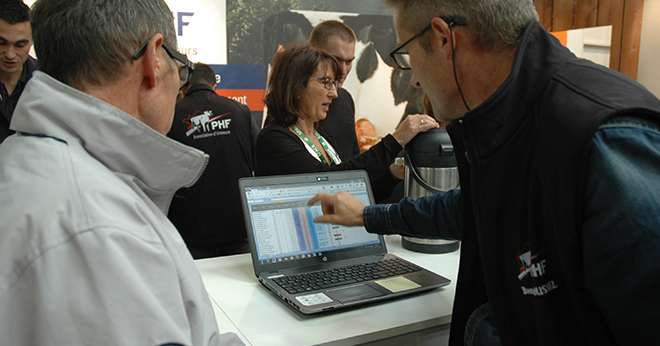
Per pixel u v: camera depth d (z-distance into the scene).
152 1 0.69
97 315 0.52
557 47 0.75
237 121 2.15
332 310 1.09
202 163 0.71
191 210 2.09
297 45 1.87
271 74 1.88
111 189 0.59
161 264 0.59
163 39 0.70
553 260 0.70
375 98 3.58
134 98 0.68
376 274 1.27
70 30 0.64
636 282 0.57
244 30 3.28
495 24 0.75
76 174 0.58
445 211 1.18
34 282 0.52
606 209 0.58
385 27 3.56
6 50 1.95
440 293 1.20
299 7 3.42
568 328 0.70
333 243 1.38
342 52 2.30
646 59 3.69
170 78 0.72
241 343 0.85
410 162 1.54
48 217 0.54
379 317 1.07
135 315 0.54
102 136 0.63
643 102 0.63
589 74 0.70
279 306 1.13
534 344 0.77
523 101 0.72
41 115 0.61
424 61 0.84
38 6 0.66
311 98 1.81
